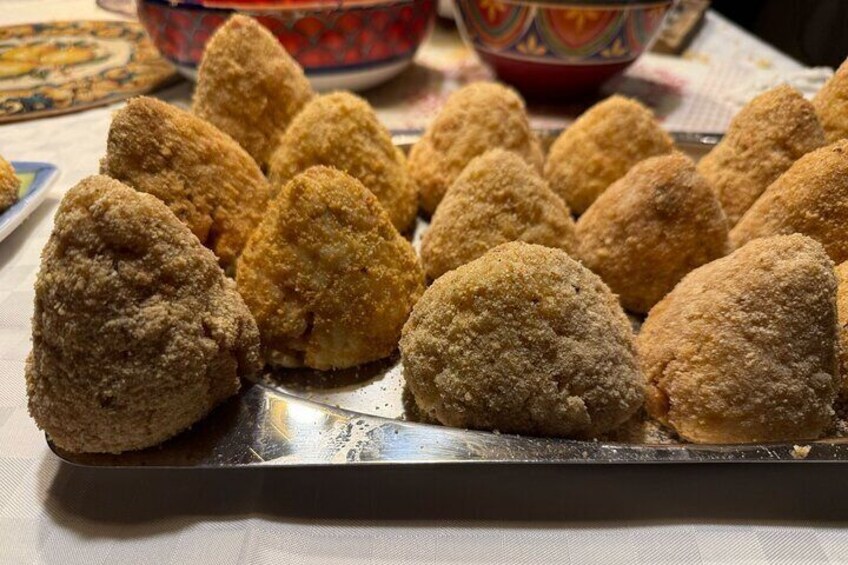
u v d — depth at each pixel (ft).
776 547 0.67
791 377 0.75
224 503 0.69
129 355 0.67
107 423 0.67
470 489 0.70
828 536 0.69
